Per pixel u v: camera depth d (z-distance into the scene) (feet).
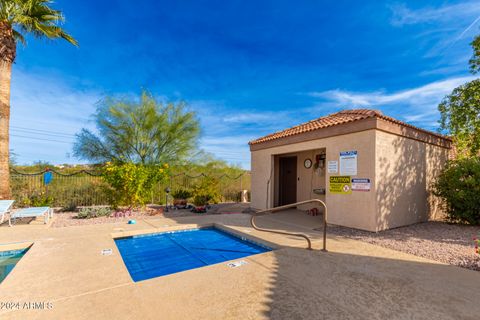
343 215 23.17
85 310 8.20
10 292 9.48
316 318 7.85
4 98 27.73
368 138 21.44
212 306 8.54
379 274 11.71
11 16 28.30
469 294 9.71
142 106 45.70
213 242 20.45
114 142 45.09
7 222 24.99
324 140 25.59
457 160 27.07
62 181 37.78
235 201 50.60
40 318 7.69
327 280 10.93
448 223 25.62
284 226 23.84
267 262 13.32
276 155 36.19
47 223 24.21
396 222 22.88
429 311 8.38
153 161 47.03
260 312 8.18
